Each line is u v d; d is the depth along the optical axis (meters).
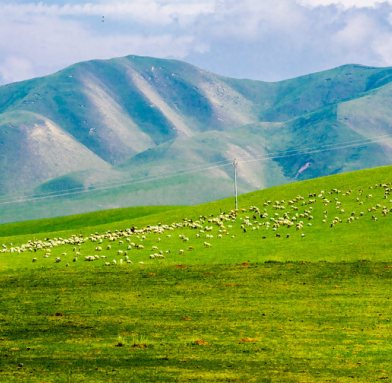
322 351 31.89
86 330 39.00
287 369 27.66
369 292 54.81
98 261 88.50
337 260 77.62
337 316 43.34
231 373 26.70
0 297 56.03
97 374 26.25
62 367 27.70
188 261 84.06
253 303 50.06
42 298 55.00
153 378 25.59
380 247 84.31
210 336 36.62
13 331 38.69
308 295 53.88
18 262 91.94
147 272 72.75
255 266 75.06
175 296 54.78
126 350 32.03
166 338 35.97
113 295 56.09
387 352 31.58
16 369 27.20
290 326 39.88
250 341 34.88
